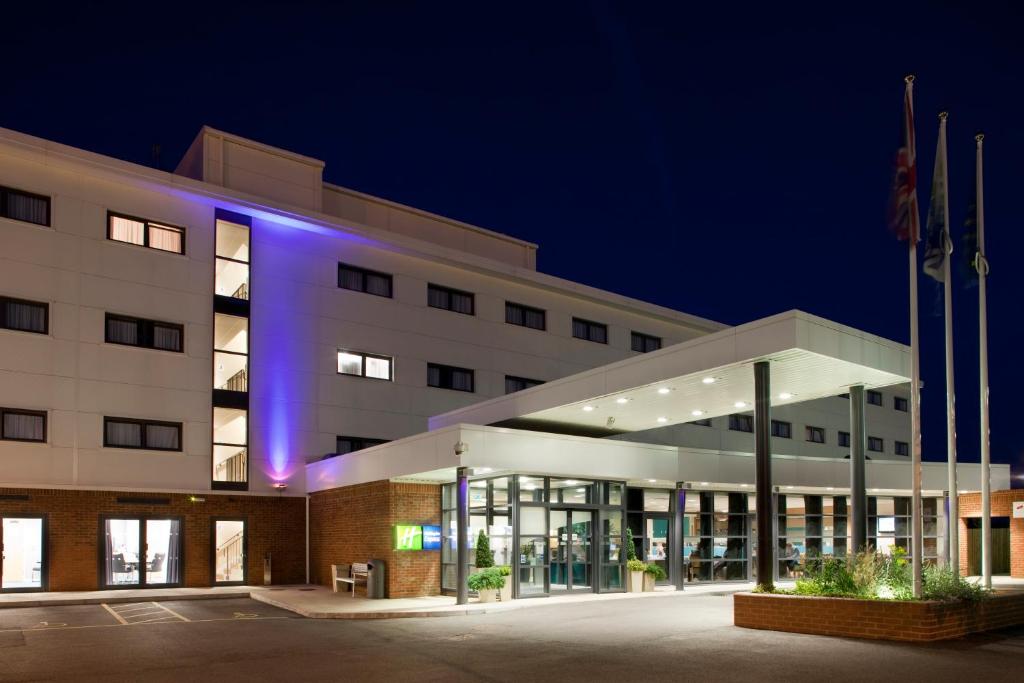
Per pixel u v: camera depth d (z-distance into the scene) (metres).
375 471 23.70
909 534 30.30
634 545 25.06
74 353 25.06
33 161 25.11
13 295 24.30
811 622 14.47
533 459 21.41
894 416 50.59
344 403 30.08
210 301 27.72
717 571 26.67
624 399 21.97
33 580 23.56
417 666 11.97
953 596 14.23
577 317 37.84
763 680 10.49
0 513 23.25
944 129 16.53
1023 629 14.48
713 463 25.88
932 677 10.46
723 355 17.95
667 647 13.29
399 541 22.44
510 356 35.09
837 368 17.91
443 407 32.66
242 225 28.98
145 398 26.05
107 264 26.00
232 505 27.19
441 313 33.31
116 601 22.45
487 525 22.22
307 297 29.89
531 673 11.27
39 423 24.31
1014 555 30.31
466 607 19.20
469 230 36.59
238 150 29.73
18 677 11.52
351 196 33.12
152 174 26.92
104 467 25.05
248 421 27.95
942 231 16.62
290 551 27.91
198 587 26.02
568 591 22.48
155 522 25.73
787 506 28.34
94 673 11.78
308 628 16.72
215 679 11.25
